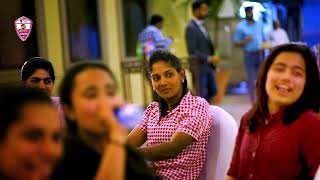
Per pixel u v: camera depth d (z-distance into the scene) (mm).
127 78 7824
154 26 7562
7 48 5516
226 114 2660
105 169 1347
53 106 1190
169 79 2594
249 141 2115
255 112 2111
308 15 10547
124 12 8031
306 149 1968
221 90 8938
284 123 2016
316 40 10602
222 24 11211
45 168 1156
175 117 2602
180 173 2570
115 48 7805
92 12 7371
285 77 2010
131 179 1544
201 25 7488
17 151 1120
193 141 2570
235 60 11352
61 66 6465
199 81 7453
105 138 1411
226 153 2617
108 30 7633
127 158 1544
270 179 2023
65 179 1445
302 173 1994
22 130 1125
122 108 1399
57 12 6426
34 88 1200
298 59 2021
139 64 7848
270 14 8594
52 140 1163
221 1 10023
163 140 2627
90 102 1381
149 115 2746
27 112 1133
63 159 1440
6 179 1135
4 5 5566
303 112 2008
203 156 2641
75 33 6961
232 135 2615
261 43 8117
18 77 5492
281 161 1996
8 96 1136
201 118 2570
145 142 2770
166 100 2645
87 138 1453
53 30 6309
